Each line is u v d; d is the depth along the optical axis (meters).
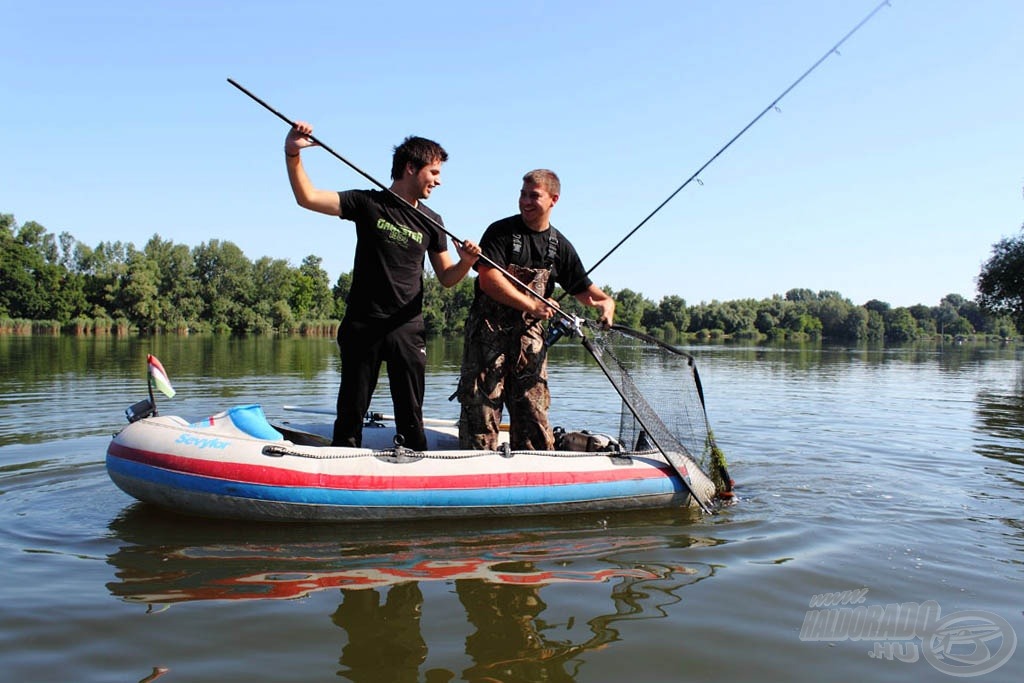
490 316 4.44
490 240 4.44
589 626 2.66
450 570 3.21
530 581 3.09
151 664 2.32
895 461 5.70
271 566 3.21
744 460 5.67
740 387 12.66
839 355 31.25
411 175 4.14
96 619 2.63
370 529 3.80
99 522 3.79
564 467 4.22
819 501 4.48
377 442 4.82
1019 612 2.81
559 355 22.27
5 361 16.25
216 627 2.59
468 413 4.46
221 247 64.50
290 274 69.12
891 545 3.59
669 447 4.62
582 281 4.75
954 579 3.14
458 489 3.98
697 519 4.11
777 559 3.39
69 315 57.56
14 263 55.97
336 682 2.23
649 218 4.65
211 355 20.98
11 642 2.44
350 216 4.02
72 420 7.00
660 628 2.65
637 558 3.41
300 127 3.61
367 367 4.13
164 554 3.33
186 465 3.77
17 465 5.00
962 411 9.21
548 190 4.34
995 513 4.18
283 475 3.76
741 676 2.33
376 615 2.71
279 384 11.24
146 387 10.22
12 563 3.16
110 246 89.75
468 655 2.42
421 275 4.25
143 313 54.91
